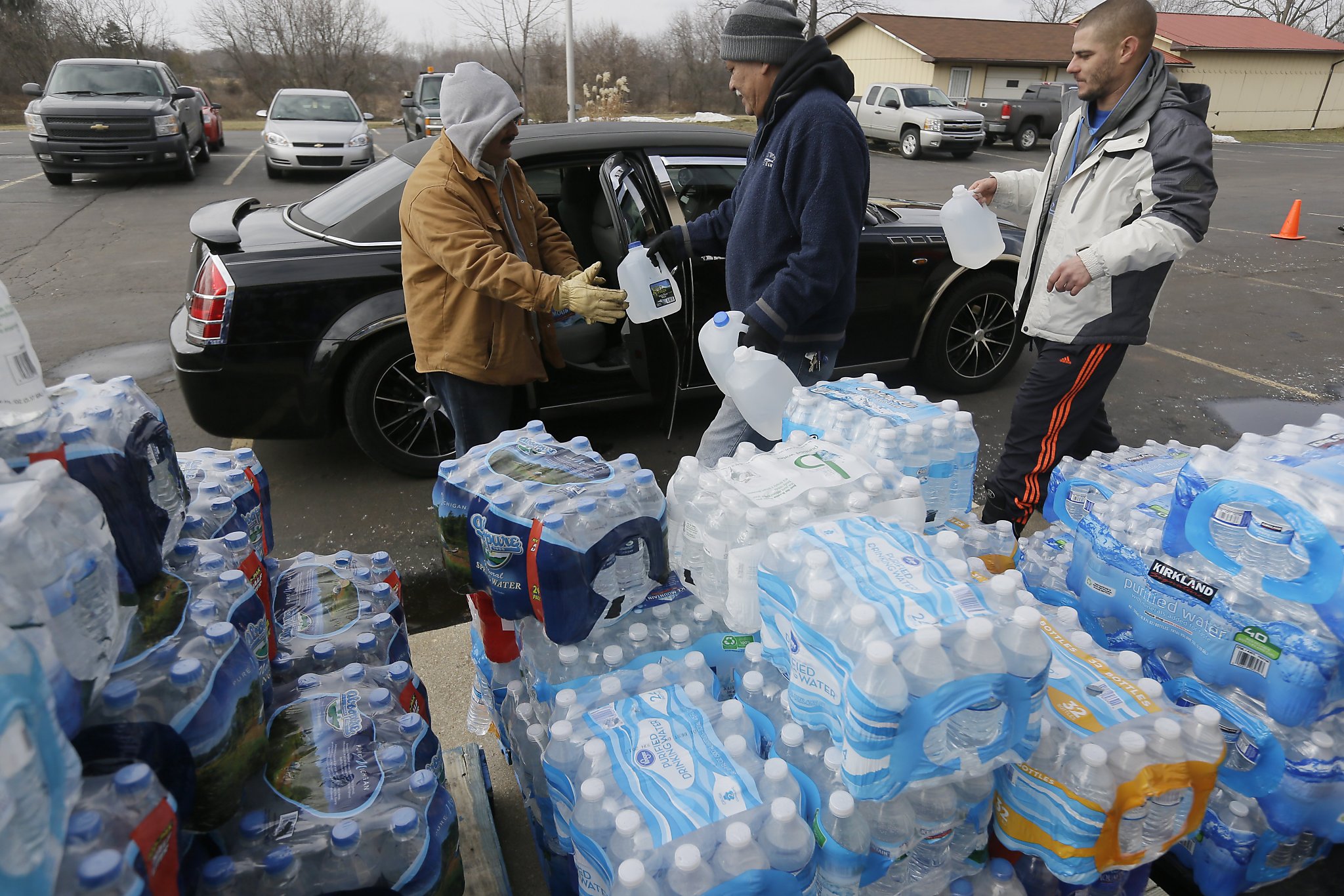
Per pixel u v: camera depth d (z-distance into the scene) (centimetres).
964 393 495
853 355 452
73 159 1183
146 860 95
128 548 120
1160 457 236
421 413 376
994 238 316
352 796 132
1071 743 139
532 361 270
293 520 358
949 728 128
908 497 169
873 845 134
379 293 348
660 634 180
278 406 350
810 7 2881
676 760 137
